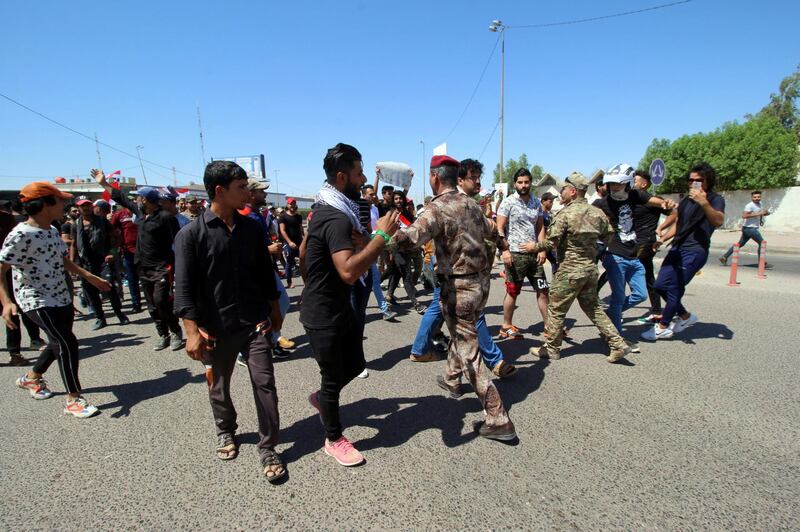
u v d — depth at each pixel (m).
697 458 2.57
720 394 3.40
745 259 12.27
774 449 2.65
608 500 2.22
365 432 2.96
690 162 23.47
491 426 2.76
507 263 4.73
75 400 3.32
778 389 3.47
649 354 4.32
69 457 2.72
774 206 21.42
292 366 4.28
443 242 2.72
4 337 5.81
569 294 3.96
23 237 3.09
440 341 4.70
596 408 3.21
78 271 3.47
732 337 4.77
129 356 4.77
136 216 5.42
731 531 2.00
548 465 2.52
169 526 2.09
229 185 2.37
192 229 2.38
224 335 2.46
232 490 2.36
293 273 11.48
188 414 3.30
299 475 2.48
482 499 2.24
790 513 2.11
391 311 6.52
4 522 2.13
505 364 3.75
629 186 4.85
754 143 21.53
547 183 31.83
